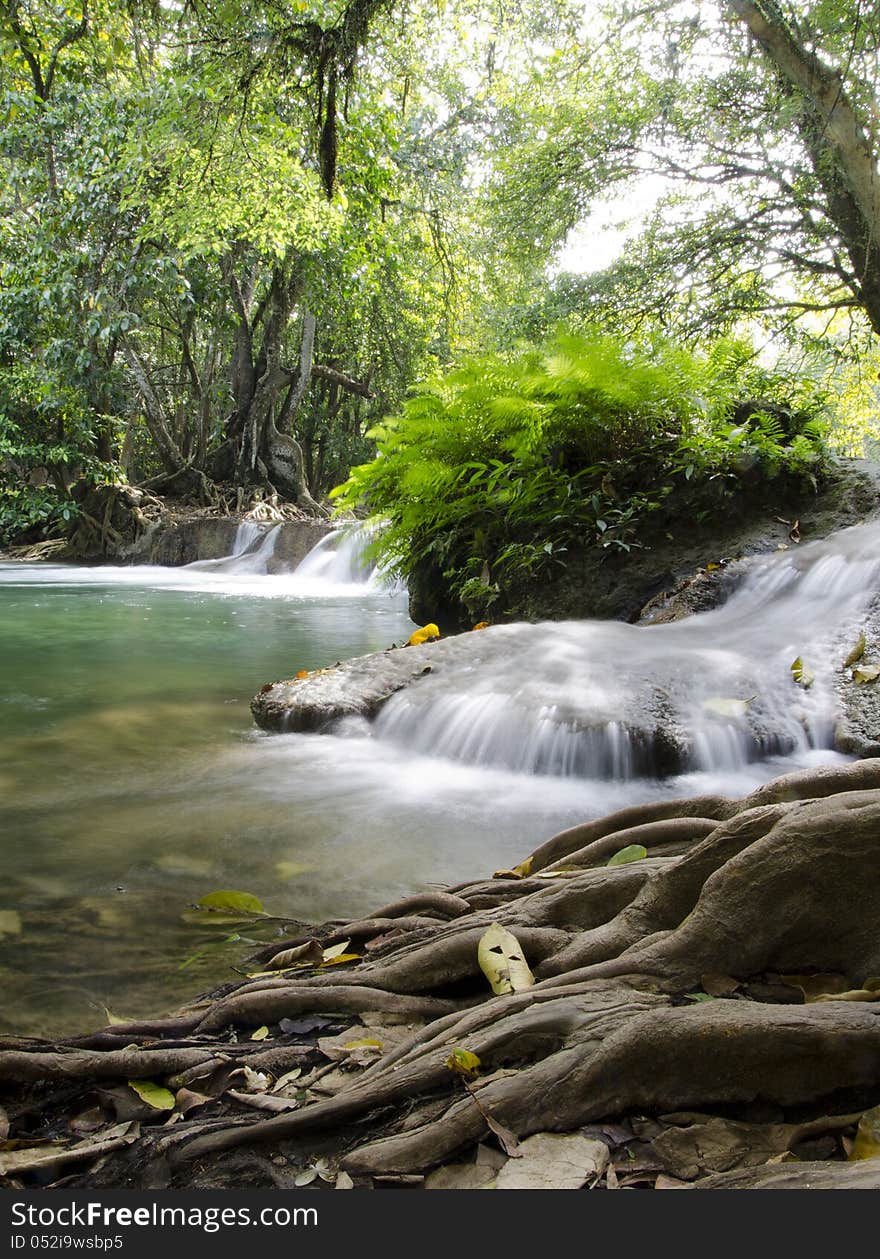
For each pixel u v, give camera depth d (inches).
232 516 828.6
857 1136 52.6
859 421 634.8
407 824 133.6
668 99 525.7
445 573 318.3
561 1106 56.6
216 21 328.5
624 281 580.7
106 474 822.5
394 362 1085.8
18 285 724.0
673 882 74.0
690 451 276.2
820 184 499.5
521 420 285.7
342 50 323.9
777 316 597.6
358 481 342.3
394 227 851.4
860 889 66.4
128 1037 72.3
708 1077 56.7
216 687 241.1
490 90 549.3
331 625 386.3
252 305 1027.9
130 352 880.9
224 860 118.6
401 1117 58.9
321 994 74.7
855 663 176.1
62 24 604.1
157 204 633.6
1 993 83.4
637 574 265.7
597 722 161.0
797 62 318.3
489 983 76.3
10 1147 59.7
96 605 464.1
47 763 165.6
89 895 106.5
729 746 159.2
